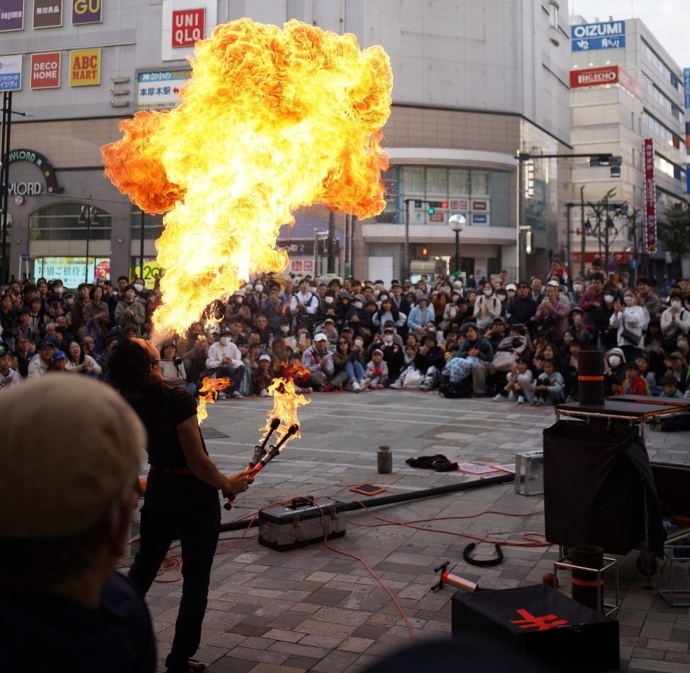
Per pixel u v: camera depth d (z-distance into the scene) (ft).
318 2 127.03
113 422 3.80
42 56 138.00
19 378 36.47
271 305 52.29
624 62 226.79
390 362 52.24
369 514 22.04
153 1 132.26
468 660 2.80
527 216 143.84
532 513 22.02
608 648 12.08
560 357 44.01
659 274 237.45
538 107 150.51
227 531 20.31
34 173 139.13
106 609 4.45
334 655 13.37
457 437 33.68
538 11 150.20
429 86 132.67
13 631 3.79
